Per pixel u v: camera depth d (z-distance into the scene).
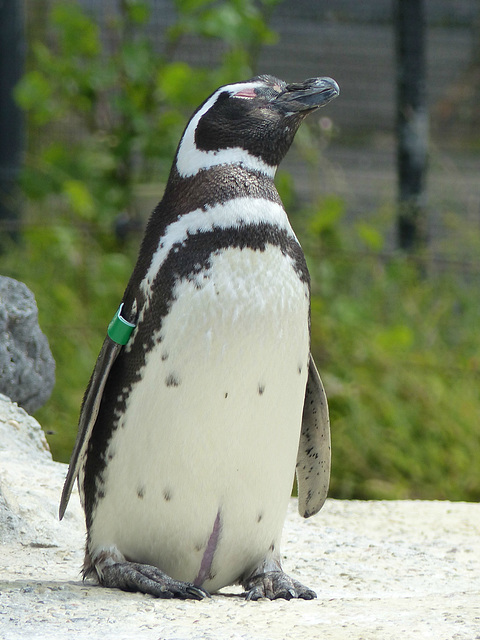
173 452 9.52
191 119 10.44
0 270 25.19
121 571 9.80
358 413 21.14
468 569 12.12
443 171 30.53
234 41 30.25
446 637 7.80
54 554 11.91
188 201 9.93
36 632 8.01
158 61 30.17
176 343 9.38
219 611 8.94
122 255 26.50
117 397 9.87
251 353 9.34
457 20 35.09
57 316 23.67
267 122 10.20
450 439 20.88
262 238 9.59
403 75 29.06
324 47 35.38
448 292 25.91
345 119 35.22
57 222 27.75
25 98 28.12
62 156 29.06
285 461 9.92
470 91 34.94
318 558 12.34
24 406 15.48
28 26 31.66
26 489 13.07
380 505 16.05
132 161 31.53
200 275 9.41
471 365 22.22
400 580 11.43
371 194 32.12
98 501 10.13
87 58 30.62
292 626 8.25
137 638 7.87
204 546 9.98
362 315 24.31
